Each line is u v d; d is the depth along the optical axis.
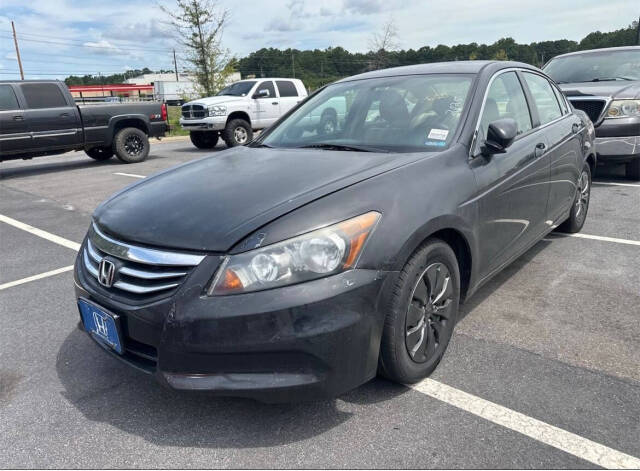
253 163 3.08
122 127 12.04
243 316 2.07
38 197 8.27
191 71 23.23
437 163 2.81
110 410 2.58
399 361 2.47
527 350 2.98
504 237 3.31
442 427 2.34
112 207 2.79
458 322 3.36
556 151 4.05
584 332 3.17
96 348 3.23
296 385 2.12
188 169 3.21
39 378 2.89
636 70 7.68
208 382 2.14
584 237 5.04
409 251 2.39
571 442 2.21
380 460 2.16
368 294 2.23
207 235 2.23
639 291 3.75
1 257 5.18
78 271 2.71
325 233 2.19
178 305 2.14
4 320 3.67
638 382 2.63
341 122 3.56
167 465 2.19
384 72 4.00
